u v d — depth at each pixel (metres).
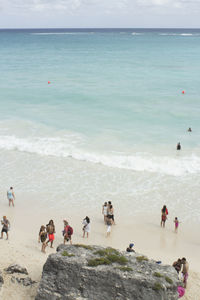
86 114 39.94
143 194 23.72
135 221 20.75
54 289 11.56
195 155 28.95
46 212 21.48
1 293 12.43
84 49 134.50
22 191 24.09
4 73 70.06
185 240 18.97
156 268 12.31
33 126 36.19
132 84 56.91
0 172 26.92
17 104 44.47
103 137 32.94
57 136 33.41
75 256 12.57
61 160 28.83
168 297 11.32
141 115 39.41
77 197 23.34
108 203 20.81
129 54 110.50
